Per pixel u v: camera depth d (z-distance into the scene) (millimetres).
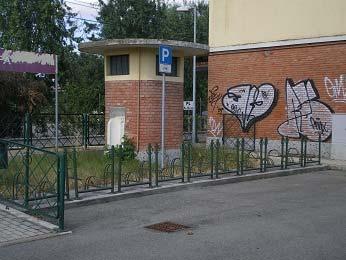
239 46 20000
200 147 16516
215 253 6160
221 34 20547
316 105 17938
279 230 7344
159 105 13789
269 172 13062
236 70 20188
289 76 18625
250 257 5992
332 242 6688
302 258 5965
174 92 14102
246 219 8070
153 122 13672
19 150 9281
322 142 17781
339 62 17312
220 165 13344
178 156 14094
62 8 31562
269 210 8805
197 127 26344
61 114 17984
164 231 7273
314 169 14594
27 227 7250
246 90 19906
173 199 9703
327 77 17641
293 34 18438
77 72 33031
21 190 8906
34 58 12430
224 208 8945
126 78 13758
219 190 10844
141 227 7516
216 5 20688
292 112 18594
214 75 20906
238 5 19969
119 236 6977
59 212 7199
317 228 7480
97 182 10570
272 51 19078
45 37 30453
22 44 29562
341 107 17328
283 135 18844
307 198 10055
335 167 15148
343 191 10984
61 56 31266
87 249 6320
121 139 13836
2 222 7477
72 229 7328
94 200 9133
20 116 14938
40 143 17359
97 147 17734
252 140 19703
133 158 13344
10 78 13977
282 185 11727
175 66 14211
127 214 8383
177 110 14211
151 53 13633
